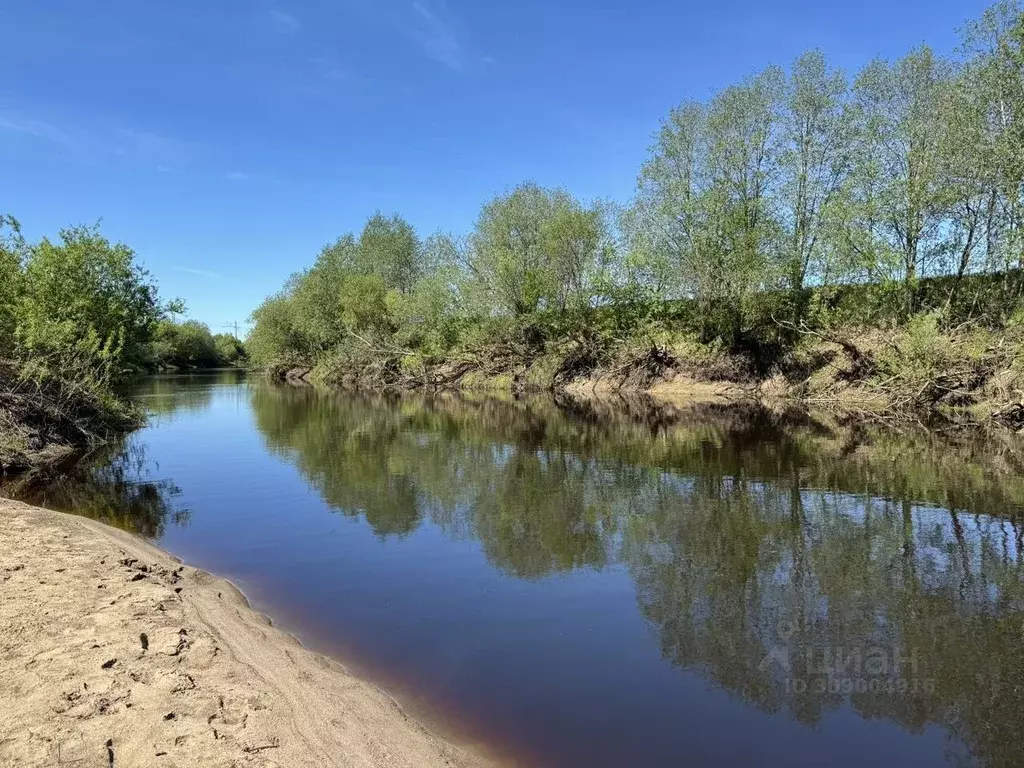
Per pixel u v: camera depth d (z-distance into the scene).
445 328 49.91
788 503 13.17
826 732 5.66
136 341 28.83
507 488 15.22
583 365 43.41
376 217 69.25
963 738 5.58
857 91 31.56
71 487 15.98
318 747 4.68
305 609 8.37
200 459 19.83
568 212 42.44
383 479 16.47
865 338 29.88
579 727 5.70
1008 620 7.79
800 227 34.25
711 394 36.12
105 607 6.83
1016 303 25.62
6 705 4.73
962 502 12.85
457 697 6.18
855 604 8.34
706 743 5.49
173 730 4.57
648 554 10.42
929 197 26.23
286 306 74.94
